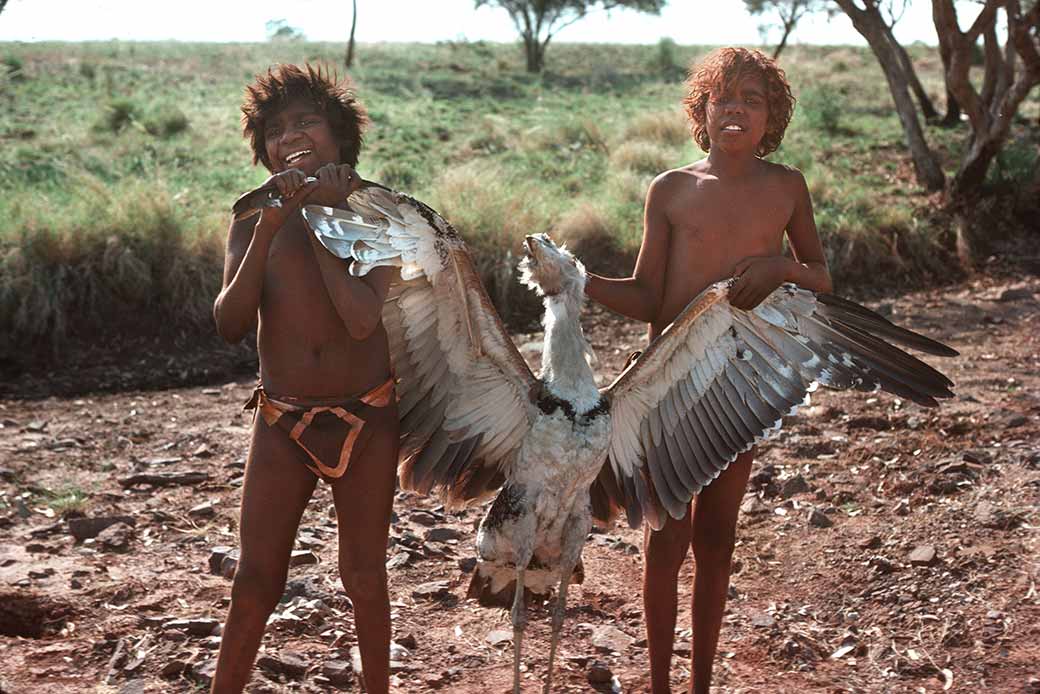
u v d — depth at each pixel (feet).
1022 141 56.29
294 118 10.77
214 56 102.89
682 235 11.94
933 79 89.51
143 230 34.99
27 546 16.52
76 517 18.04
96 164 47.67
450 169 45.39
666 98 80.07
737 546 17.47
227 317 9.82
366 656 10.82
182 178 45.03
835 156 55.01
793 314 11.11
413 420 11.59
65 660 12.99
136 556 16.38
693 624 12.16
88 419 25.53
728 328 11.05
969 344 31.40
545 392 10.50
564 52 134.92
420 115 65.10
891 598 15.39
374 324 9.91
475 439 11.38
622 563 16.85
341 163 11.08
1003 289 38.91
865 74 94.12
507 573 11.34
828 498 19.06
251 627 10.23
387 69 97.55
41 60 89.86
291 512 10.39
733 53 11.80
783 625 14.76
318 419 10.23
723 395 11.34
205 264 34.78
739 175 11.88
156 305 33.63
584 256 38.83
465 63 110.63
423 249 9.84
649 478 11.55
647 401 11.23
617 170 48.06
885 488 19.34
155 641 13.37
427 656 13.50
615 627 14.55
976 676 13.38
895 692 13.14
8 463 21.03
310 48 114.73
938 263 42.34
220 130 57.26
